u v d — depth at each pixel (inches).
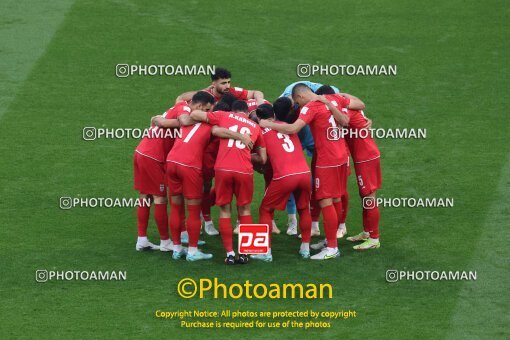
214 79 1549.0
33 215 1621.6
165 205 1493.6
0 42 2249.0
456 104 2039.9
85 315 1330.0
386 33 2327.8
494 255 1498.5
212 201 1565.0
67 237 1550.2
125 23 2357.3
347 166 1505.9
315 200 1558.8
